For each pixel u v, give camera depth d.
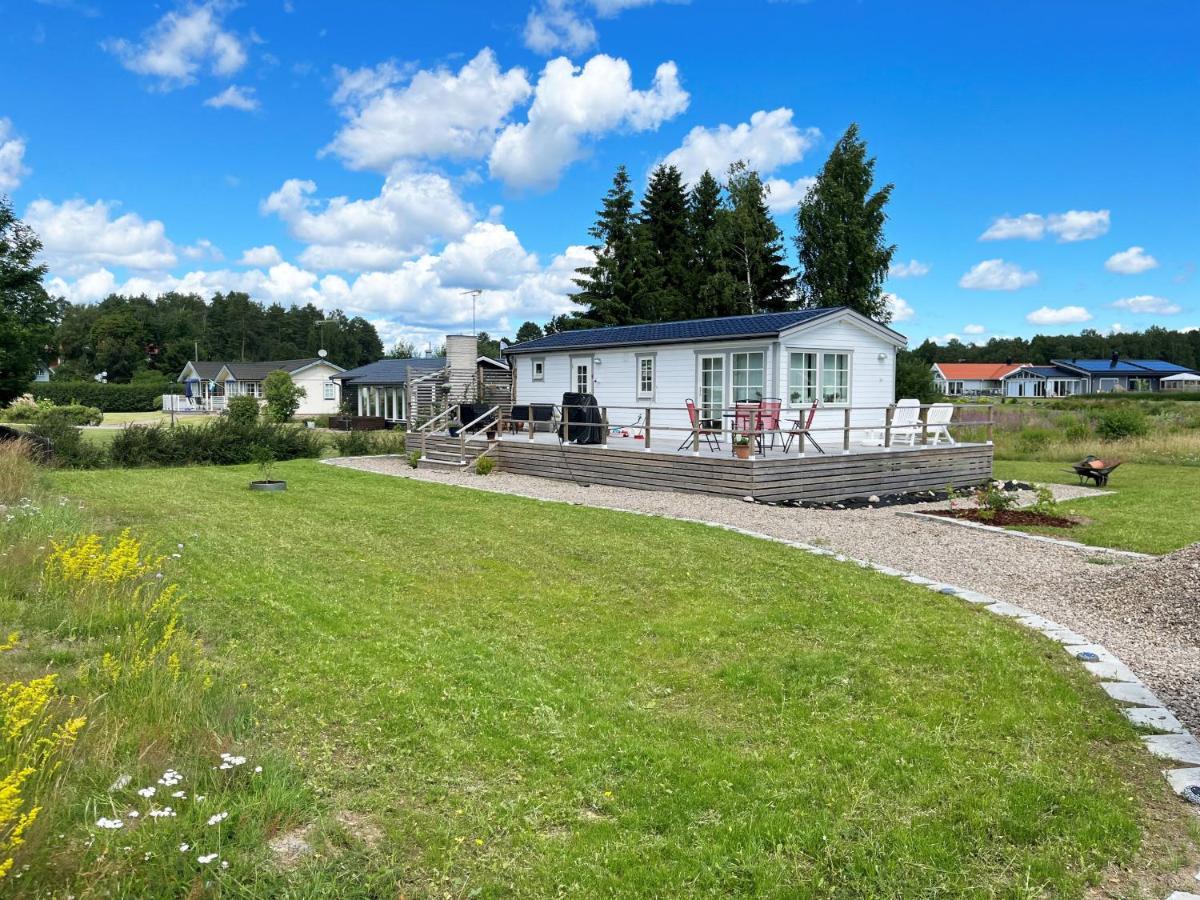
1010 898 2.74
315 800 3.27
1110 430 22.86
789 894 2.74
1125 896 2.76
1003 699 4.48
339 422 40.75
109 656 4.32
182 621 5.56
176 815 2.97
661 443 16.39
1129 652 5.39
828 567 7.62
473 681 4.64
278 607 6.10
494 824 3.16
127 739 3.53
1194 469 17.97
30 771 2.78
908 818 3.23
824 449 14.38
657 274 40.59
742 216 37.00
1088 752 3.83
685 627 5.76
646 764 3.68
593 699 4.44
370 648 5.19
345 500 12.34
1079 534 9.94
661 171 42.16
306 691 4.43
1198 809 3.33
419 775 3.52
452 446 18.11
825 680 4.75
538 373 21.98
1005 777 3.56
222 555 7.99
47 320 23.11
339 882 2.74
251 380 56.00
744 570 7.46
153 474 16.48
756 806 3.31
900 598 6.58
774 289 38.94
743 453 12.78
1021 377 86.12
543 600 6.48
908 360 39.47
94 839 2.80
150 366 83.56
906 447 14.65
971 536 9.73
